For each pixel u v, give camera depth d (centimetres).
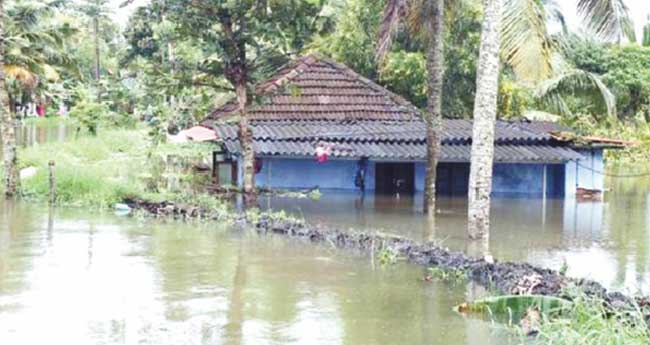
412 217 1786
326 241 1400
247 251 1295
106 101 4141
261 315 905
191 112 3005
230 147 2177
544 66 1446
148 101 2470
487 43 1428
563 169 2334
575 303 835
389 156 2191
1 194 1917
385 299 992
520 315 920
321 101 2516
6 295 967
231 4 1914
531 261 1280
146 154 2706
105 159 2570
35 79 4175
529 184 2361
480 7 2648
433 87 1836
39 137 3884
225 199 2031
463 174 2362
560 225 1716
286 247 1341
